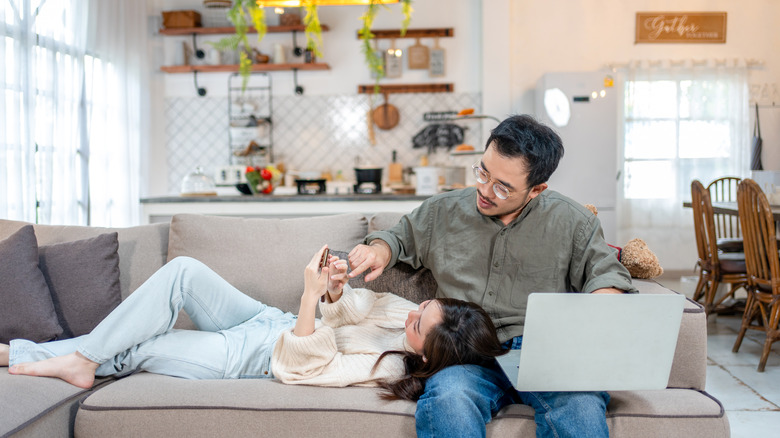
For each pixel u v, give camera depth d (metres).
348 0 4.11
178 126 5.83
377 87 4.96
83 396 1.68
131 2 4.99
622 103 5.61
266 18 5.76
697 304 1.77
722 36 5.54
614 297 1.35
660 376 1.46
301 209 3.99
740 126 5.49
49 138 3.80
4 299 1.88
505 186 1.62
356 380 1.66
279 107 5.80
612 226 5.06
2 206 3.33
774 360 3.22
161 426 1.54
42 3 3.77
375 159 5.81
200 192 4.38
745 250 3.25
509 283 1.84
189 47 5.78
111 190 4.72
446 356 1.56
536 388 1.42
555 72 5.21
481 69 5.67
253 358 1.85
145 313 1.74
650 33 5.55
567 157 5.04
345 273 1.76
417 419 1.43
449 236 1.92
